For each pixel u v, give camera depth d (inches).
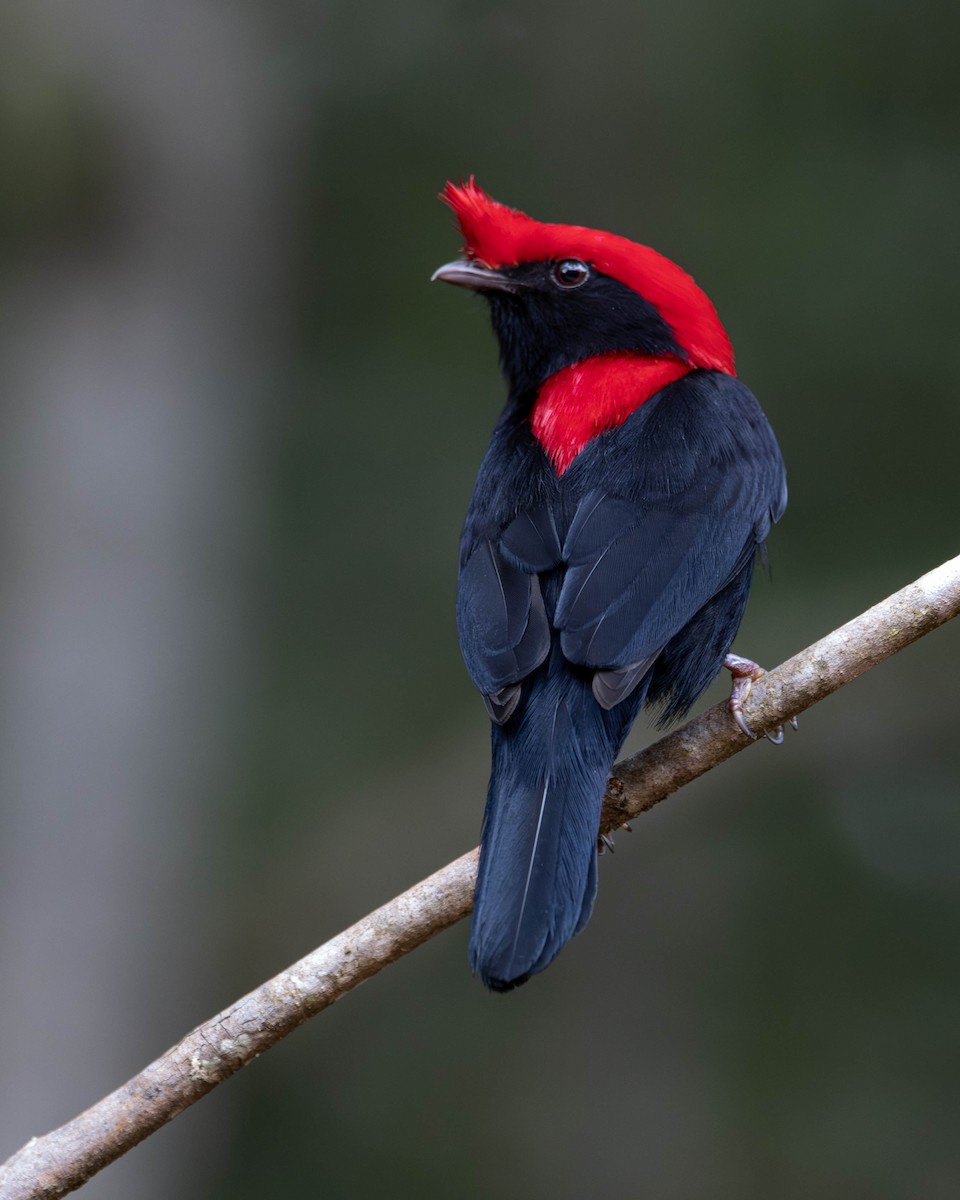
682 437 274.4
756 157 564.7
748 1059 568.7
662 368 289.9
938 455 541.6
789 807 579.8
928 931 565.6
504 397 561.9
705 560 263.0
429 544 562.9
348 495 566.6
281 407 567.2
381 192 572.7
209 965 538.9
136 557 530.9
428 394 566.6
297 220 569.0
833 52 562.9
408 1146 561.9
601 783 236.8
